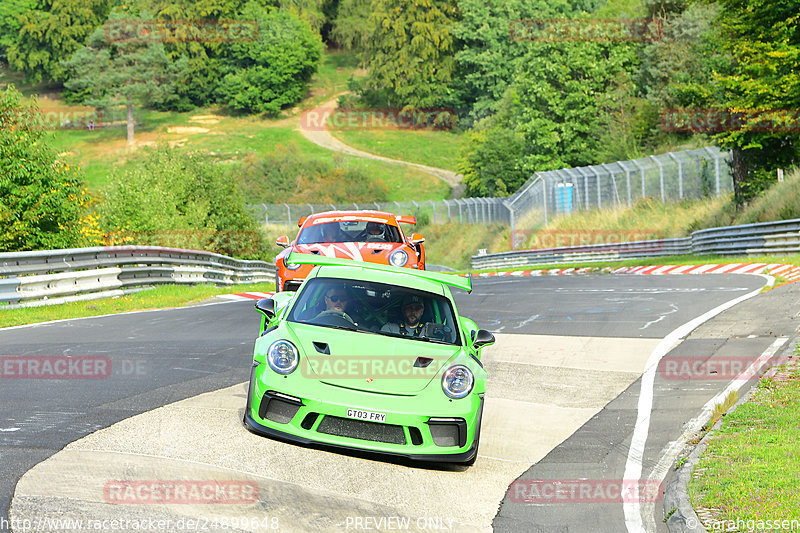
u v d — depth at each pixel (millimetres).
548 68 185250
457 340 22031
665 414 25953
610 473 20422
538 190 156125
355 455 20078
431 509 17328
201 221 109125
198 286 67625
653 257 106000
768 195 93125
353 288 22688
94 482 16438
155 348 33906
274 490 17094
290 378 19781
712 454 20562
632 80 184625
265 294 63281
